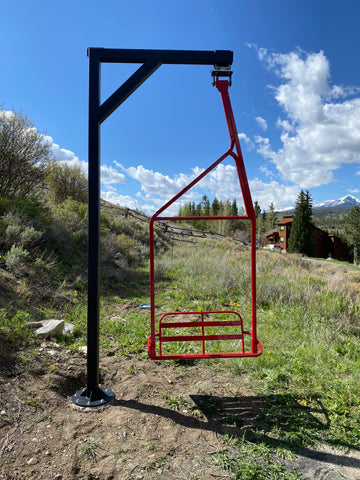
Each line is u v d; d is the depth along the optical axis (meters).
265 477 2.25
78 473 2.22
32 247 7.12
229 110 3.39
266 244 54.12
